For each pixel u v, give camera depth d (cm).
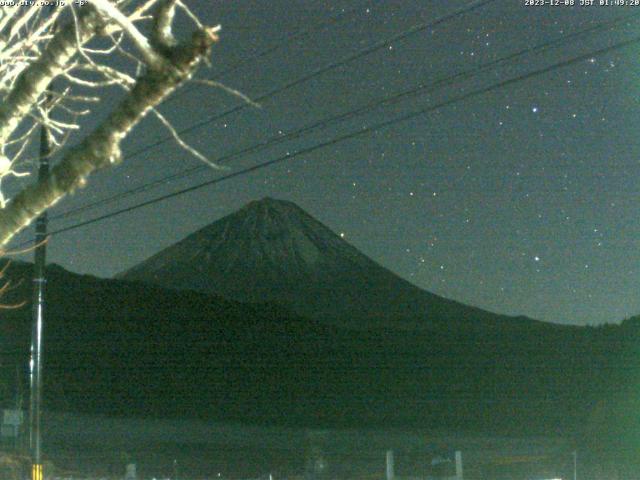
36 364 1720
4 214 366
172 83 338
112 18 336
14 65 503
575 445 3052
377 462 3162
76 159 355
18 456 2978
